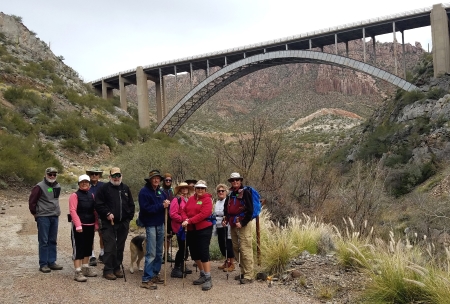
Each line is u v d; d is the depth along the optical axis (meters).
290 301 5.63
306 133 89.19
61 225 13.31
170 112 56.31
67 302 5.36
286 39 46.44
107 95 68.75
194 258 6.57
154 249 6.39
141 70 60.38
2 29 61.34
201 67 58.81
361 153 40.09
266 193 14.64
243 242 6.75
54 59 67.62
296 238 8.20
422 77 42.03
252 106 143.88
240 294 5.99
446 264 5.73
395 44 40.66
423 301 4.96
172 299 5.70
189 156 21.47
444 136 32.47
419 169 30.02
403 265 5.44
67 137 40.34
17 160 24.97
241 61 48.28
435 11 38.44
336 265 6.93
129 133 50.72
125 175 23.08
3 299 5.34
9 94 41.62
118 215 6.68
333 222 12.95
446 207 16.66
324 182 16.06
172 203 6.80
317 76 137.62
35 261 7.88
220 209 7.87
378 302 5.21
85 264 6.91
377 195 14.73
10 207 18.31
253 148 16.80
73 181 29.28
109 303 5.42
